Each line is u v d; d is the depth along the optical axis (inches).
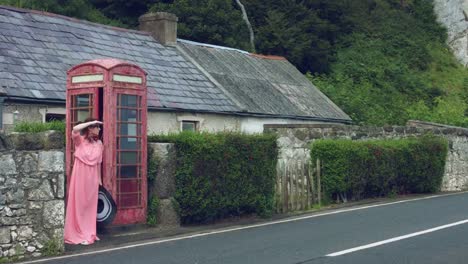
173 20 924.0
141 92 505.7
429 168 814.5
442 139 847.1
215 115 812.6
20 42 703.7
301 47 1327.5
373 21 1614.2
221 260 375.9
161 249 419.5
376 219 554.9
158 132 741.9
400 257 381.7
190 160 521.3
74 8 1197.1
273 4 1386.6
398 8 1713.8
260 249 412.5
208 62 936.3
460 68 1606.8
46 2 1160.8
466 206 653.3
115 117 484.4
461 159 906.7
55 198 418.0
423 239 445.4
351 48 1483.8
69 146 485.4
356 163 700.0
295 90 1023.0
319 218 573.9
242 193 564.4
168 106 749.3
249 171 569.9
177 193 521.0
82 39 784.9
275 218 581.3
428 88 1446.9
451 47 1656.0
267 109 890.1
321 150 682.2
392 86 1409.9
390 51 1531.7
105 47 802.2
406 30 1620.3
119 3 1296.8
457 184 900.0
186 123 787.4
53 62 701.9
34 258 399.2
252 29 1357.0
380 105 1309.1
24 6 1123.3
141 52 846.5
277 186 618.2
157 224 515.2
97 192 459.8
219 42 1226.6
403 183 790.5
